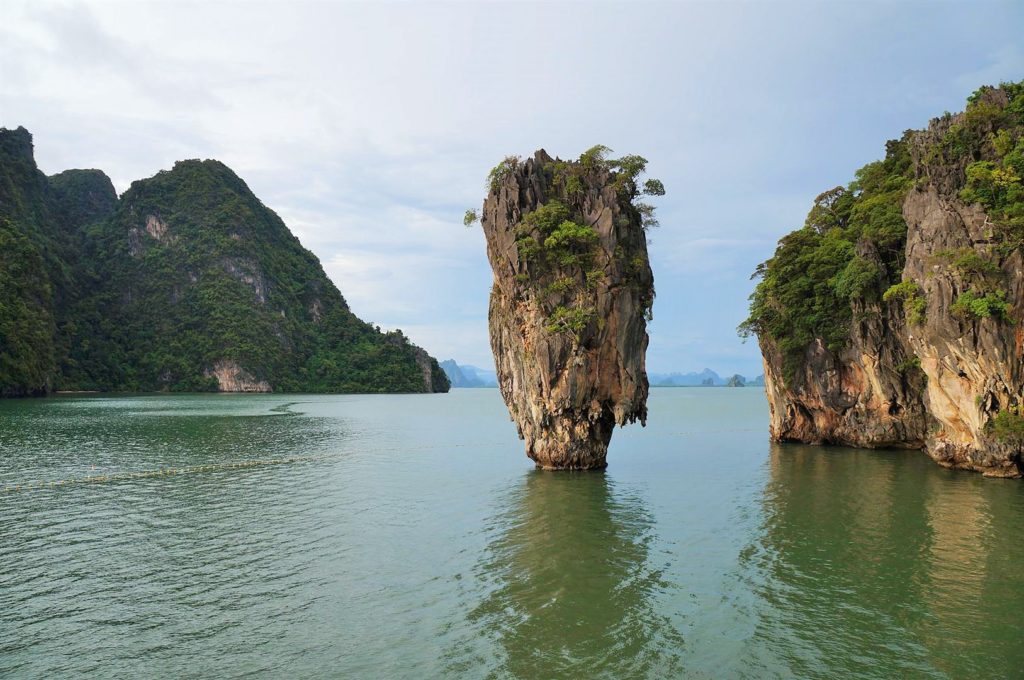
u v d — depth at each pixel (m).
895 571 20.78
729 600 18.50
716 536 24.97
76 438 59.66
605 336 39.22
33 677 14.23
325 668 14.70
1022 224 31.78
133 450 51.66
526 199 40.34
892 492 32.47
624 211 40.81
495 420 92.75
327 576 20.61
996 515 27.41
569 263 38.31
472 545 24.00
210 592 19.20
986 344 33.06
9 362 123.69
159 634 16.38
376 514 29.11
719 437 62.19
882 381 46.66
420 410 122.25
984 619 17.06
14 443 55.03
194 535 25.58
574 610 17.84
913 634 16.28
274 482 37.75
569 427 39.91
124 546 23.98
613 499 31.88
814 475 38.00
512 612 17.73
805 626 16.78
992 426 34.34
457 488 35.34
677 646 15.73
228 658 15.16
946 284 34.31
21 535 25.58
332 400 167.62
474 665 14.83
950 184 36.09
